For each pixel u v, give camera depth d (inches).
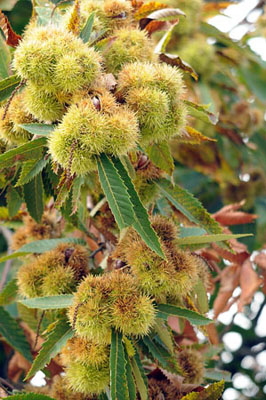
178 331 57.1
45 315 52.0
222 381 45.2
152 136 44.4
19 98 45.5
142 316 43.3
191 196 49.7
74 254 49.4
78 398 47.8
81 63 42.3
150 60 47.4
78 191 43.5
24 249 50.7
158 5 50.1
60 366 52.5
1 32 48.5
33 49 42.0
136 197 43.3
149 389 47.2
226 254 57.1
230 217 58.9
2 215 56.7
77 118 41.4
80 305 43.3
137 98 43.3
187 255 45.9
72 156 41.6
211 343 56.0
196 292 48.7
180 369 47.1
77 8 44.9
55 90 42.6
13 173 50.7
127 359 43.9
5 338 57.1
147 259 44.4
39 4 49.2
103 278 44.2
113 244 51.7
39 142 44.4
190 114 48.3
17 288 53.6
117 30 47.3
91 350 43.9
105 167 42.2
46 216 55.8
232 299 60.5
